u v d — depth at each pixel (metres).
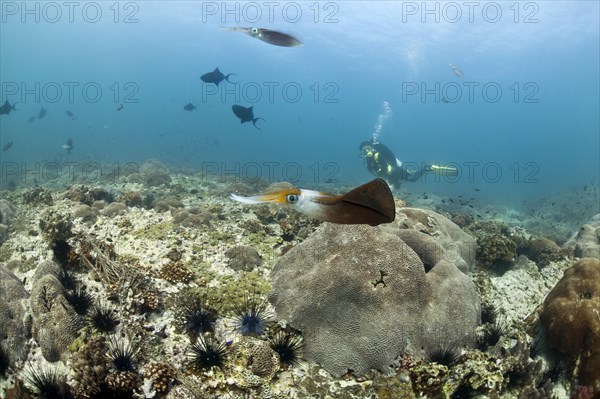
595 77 85.50
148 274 7.10
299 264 6.84
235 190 18.31
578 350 6.38
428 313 6.21
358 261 6.24
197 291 6.45
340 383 5.42
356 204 1.36
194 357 5.20
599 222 14.56
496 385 5.44
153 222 10.19
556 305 6.89
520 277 9.55
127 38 86.75
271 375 5.19
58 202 13.00
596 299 6.56
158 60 107.75
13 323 5.91
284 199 1.33
